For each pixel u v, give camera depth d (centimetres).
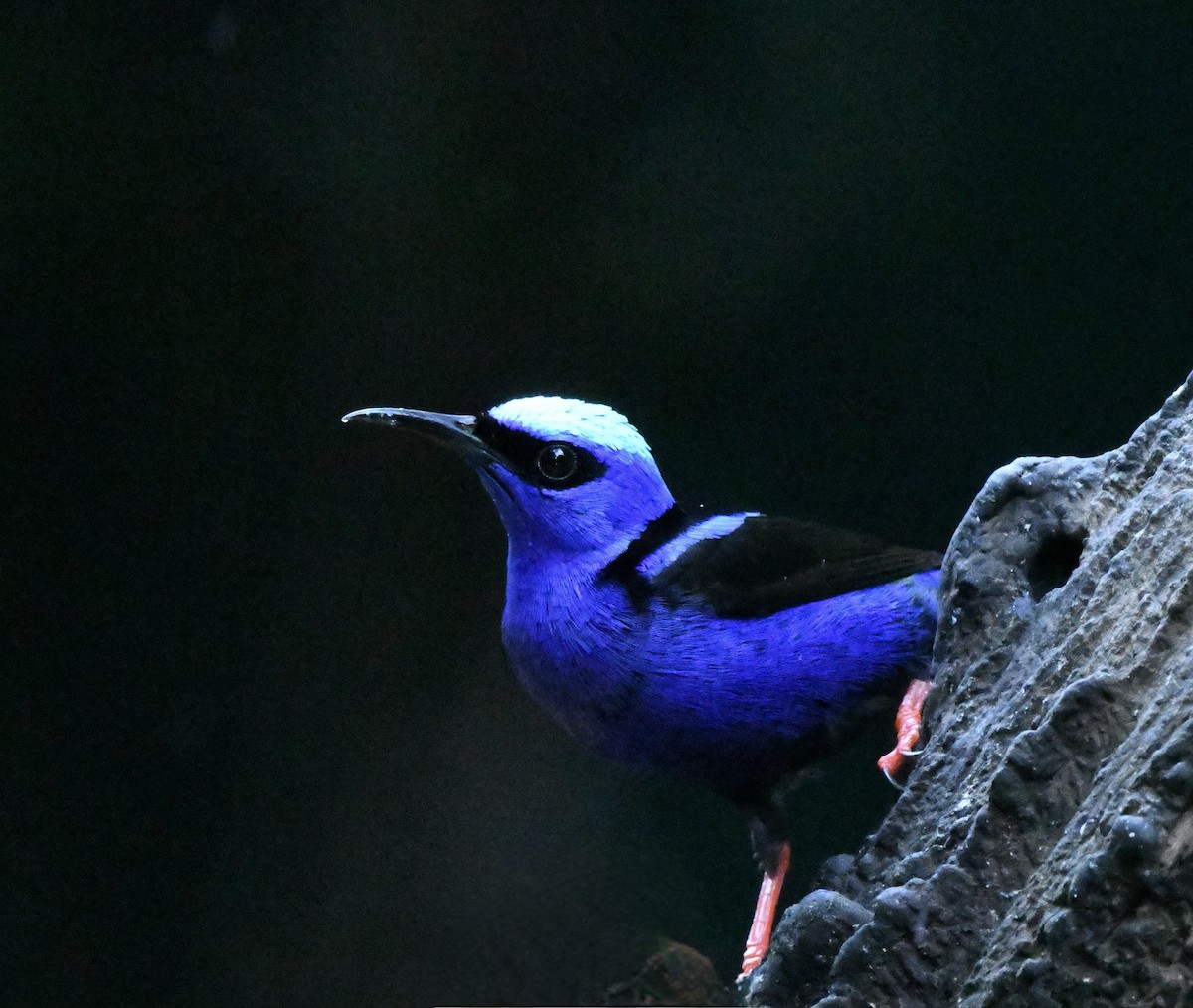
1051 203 1559
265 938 1427
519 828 1462
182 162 1442
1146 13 1521
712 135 1528
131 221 1442
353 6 1432
